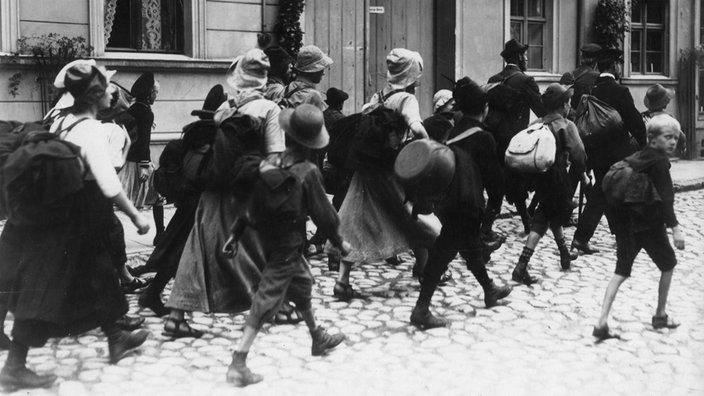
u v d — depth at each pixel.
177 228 6.14
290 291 5.23
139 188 7.98
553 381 5.05
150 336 5.76
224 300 5.66
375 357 5.44
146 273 7.46
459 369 5.24
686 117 18.14
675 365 5.35
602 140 8.94
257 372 5.12
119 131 6.62
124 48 11.39
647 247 5.93
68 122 5.07
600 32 16.50
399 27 14.46
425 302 6.06
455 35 14.76
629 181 5.82
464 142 6.33
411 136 7.11
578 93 10.05
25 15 10.27
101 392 4.73
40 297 4.73
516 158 7.38
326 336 5.45
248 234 5.66
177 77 11.59
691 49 18.22
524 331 6.05
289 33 12.34
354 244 6.77
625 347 5.71
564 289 7.24
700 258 8.57
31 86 10.38
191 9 11.66
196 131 5.79
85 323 4.93
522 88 9.21
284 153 5.20
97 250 5.00
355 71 13.59
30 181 4.64
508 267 8.06
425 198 6.11
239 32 12.13
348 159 6.87
